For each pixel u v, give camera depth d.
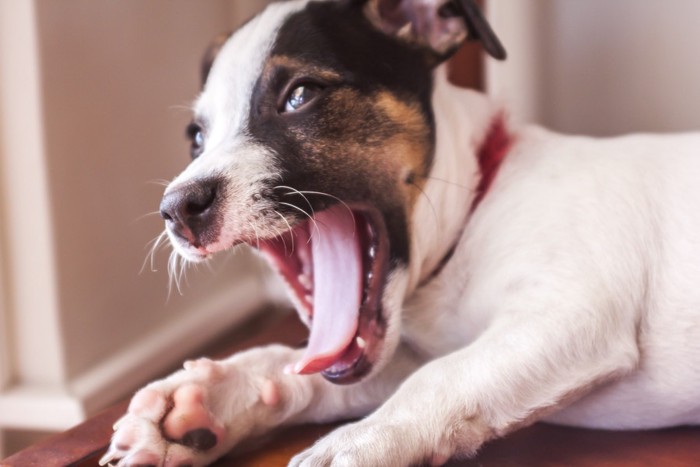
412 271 0.45
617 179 0.45
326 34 0.44
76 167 0.56
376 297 0.44
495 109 0.49
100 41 0.57
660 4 0.60
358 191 0.43
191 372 0.43
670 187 0.45
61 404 0.55
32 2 0.52
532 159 0.47
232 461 0.43
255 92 0.43
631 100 0.62
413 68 0.45
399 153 0.44
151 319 0.62
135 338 0.61
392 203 0.44
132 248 0.61
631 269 0.43
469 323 0.45
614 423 0.44
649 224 0.44
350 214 0.44
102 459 0.40
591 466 0.41
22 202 0.54
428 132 0.45
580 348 0.41
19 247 0.55
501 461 0.41
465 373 0.40
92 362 0.58
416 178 0.45
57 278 0.55
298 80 0.43
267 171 0.41
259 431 0.44
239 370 0.44
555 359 0.40
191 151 0.48
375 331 0.43
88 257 0.57
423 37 0.46
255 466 0.42
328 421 0.46
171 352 0.63
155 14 0.61
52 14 0.54
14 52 0.53
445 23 0.46
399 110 0.44
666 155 0.46
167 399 0.41
